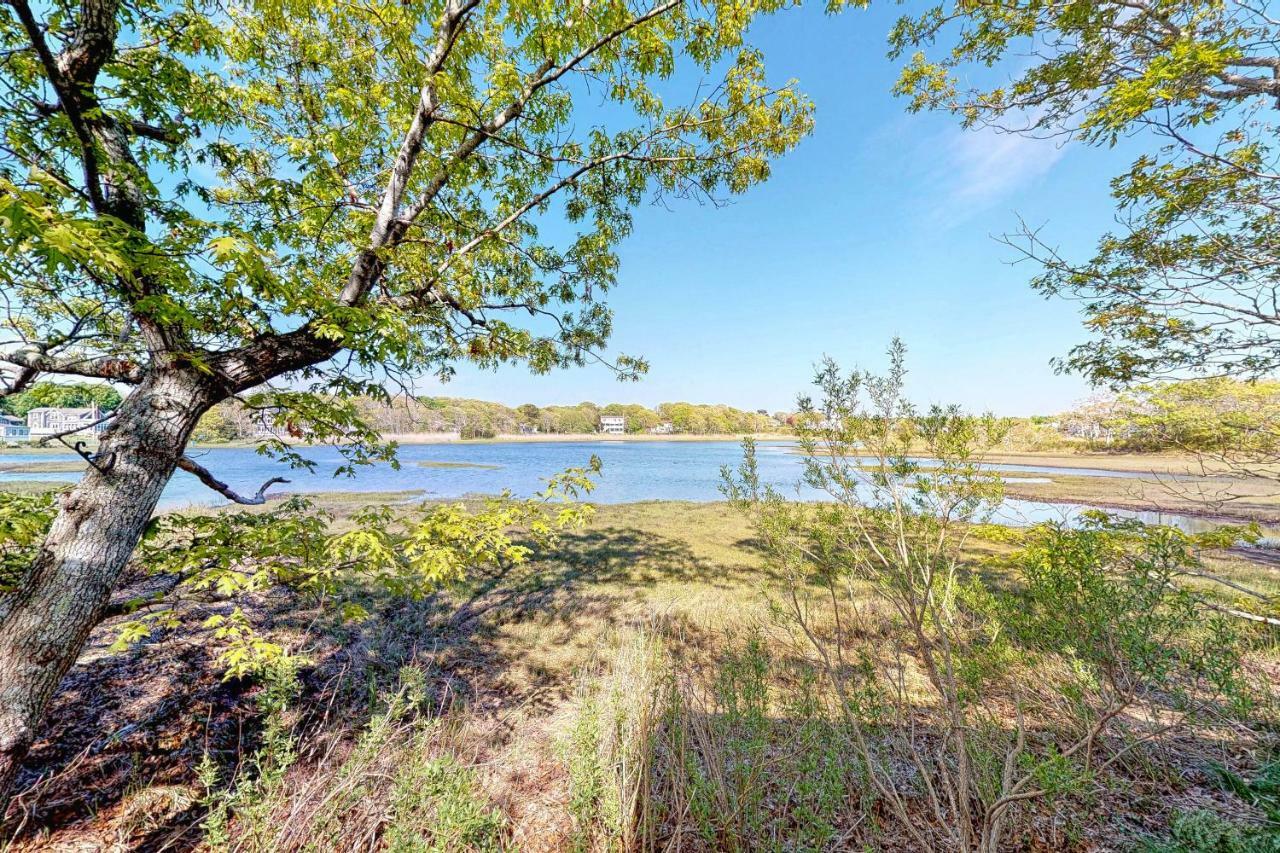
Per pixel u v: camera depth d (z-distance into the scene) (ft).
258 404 10.46
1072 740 10.69
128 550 8.77
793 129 17.81
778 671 14.71
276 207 13.33
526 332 20.13
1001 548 29.07
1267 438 11.74
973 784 9.34
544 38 13.69
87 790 9.70
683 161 18.39
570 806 8.62
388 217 12.82
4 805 7.52
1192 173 12.26
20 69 8.73
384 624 19.15
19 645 7.66
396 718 10.14
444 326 17.11
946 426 8.68
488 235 16.76
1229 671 6.10
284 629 17.35
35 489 46.32
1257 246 12.06
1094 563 7.08
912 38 17.61
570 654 17.58
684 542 38.06
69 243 5.47
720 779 9.04
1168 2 12.25
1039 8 14.32
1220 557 30.04
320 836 7.34
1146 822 9.16
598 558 32.01
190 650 14.88
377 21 12.51
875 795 9.68
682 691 12.39
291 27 14.55
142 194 9.75
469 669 16.42
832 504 11.03
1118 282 13.91
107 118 9.04
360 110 16.03
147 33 10.51
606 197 21.52
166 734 11.59
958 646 9.82
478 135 15.20
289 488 72.08
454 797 7.46
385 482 82.74
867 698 11.00
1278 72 11.07
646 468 120.06
